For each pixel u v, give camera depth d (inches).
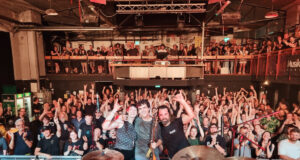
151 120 102.7
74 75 447.8
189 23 423.8
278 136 200.4
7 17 377.7
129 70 331.3
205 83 453.4
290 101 339.9
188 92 450.6
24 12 403.2
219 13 353.4
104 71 478.6
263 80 370.3
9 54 390.3
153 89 458.9
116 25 429.4
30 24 404.5
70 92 460.1
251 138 171.5
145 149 98.4
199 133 177.5
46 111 227.9
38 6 407.2
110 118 97.5
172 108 252.7
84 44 566.9
